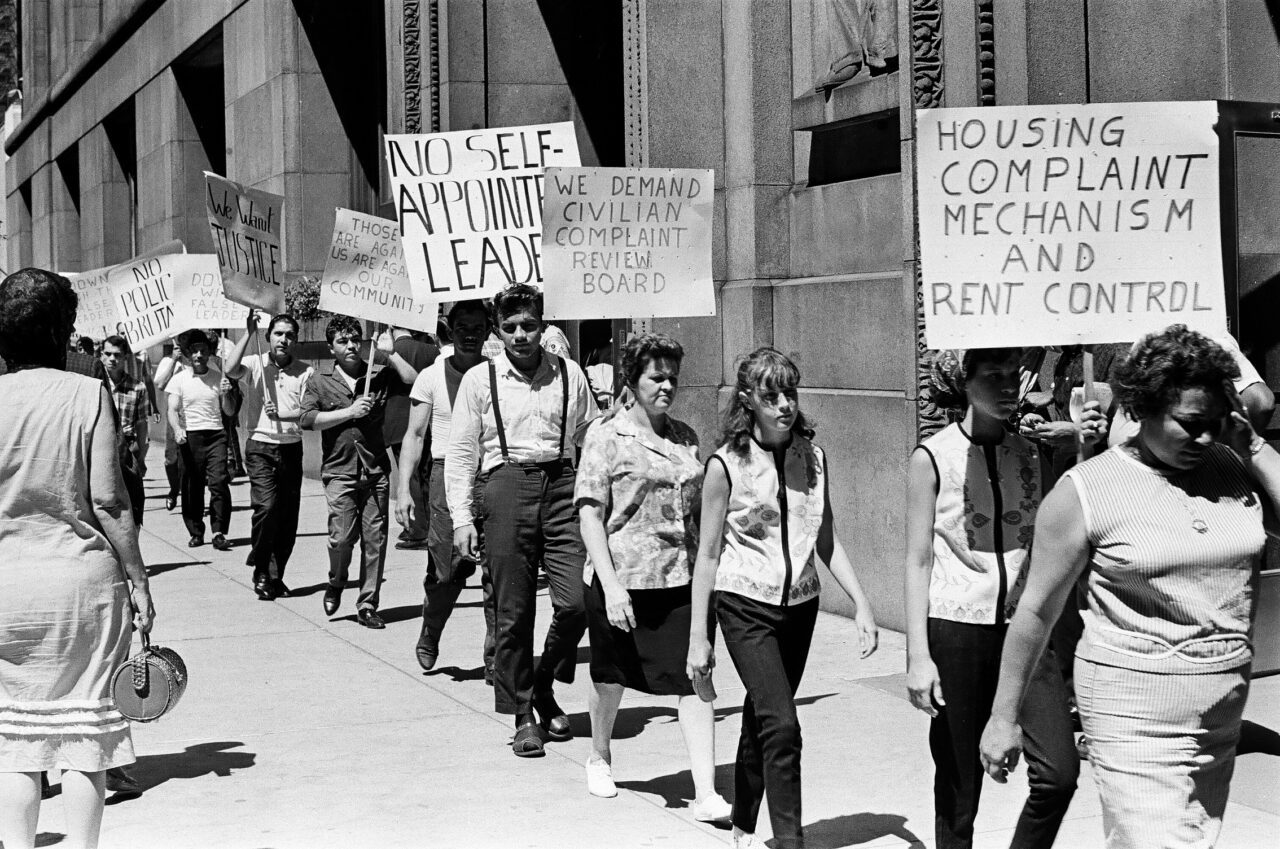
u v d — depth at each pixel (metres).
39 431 5.10
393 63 17.06
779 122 11.30
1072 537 4.03
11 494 5.10
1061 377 6.97
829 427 10.44
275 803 6.51
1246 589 3.96
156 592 12.50
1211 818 4.02
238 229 13.05
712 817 6.13
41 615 5.05
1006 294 5.48
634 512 6.23
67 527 5.16
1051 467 4.98
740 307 11.35
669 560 6.22
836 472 10.36
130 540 5.29
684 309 8.05
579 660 9.50
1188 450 3.92
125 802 6.56
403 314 11.00
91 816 5.15
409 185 9.16
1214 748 3.97
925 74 9.30
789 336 11.11
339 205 21.38
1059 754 4.65
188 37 26.88
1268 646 7.38
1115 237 5.52
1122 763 3.97
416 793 6.64
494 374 7.38
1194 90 9.33
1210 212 5.55
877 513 9.95
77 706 5.11
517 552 7.27
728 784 6.75
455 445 7.50
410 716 8.09
